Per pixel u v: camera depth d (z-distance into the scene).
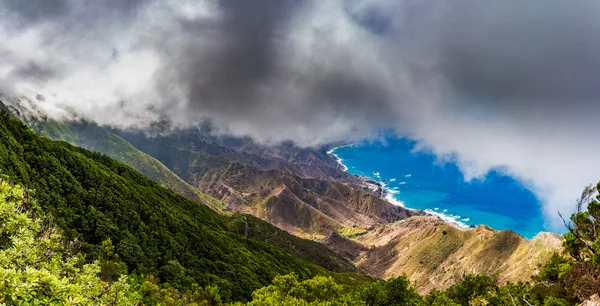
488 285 81.81
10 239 17.89
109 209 101.38
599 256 37.72
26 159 92.75
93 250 78.88
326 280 52.66
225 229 191.62
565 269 53.28
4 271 12.23
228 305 56.25
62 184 95.06
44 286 13.41
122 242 91.19
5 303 11.90
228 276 115.25
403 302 55.47
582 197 43.94
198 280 100.75
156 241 106.31
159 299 62.91
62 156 106.12
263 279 130.62
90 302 15.40
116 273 69.38
